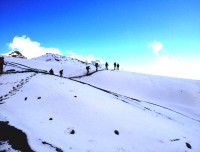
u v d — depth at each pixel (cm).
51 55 12462
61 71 3578
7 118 1218
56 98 1669
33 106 1533
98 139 1184
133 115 1702
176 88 4275
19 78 2386
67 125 1263
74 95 1800
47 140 1020
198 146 1405
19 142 954
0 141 948
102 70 5234
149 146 1240
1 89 2066
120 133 1311
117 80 4444
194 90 4216
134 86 4238
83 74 4997
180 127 1778
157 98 3825
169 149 1259
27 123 1192
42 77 2403
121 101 2181
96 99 1870
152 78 4816
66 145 1024
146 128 1480
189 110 3250
